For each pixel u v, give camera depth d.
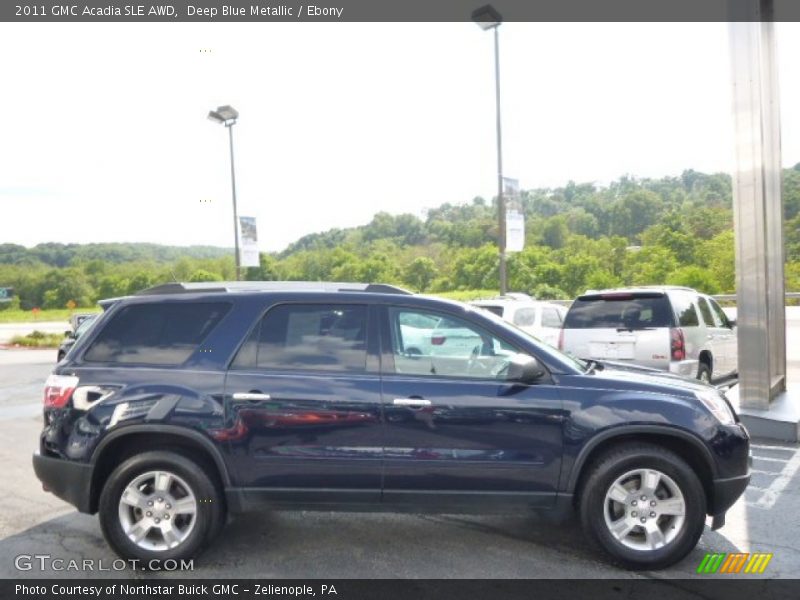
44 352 24.75
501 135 19.09
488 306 12.19
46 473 4.41
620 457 4.23
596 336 9.05
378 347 4.44
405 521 5.19
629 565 4.22
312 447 4.28
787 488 6.00
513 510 4.32
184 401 4.30
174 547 4.29
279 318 4.53
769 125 9.23
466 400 4.27
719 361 10.19
